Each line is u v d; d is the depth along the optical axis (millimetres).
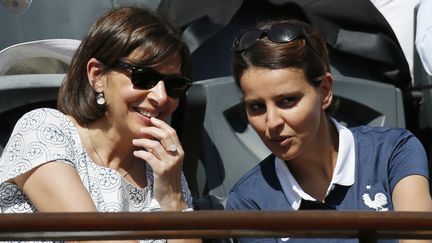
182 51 12555
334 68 17141
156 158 12289
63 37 16031
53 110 12555
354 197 12531
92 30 12453
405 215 8930
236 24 16906
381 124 16406
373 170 12609
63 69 15711
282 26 12352
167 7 16234
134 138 12453
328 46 17047
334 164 12727
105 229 8500
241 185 13070
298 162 12742
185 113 15164
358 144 12797
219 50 16719
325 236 9008
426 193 12328
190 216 8617
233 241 13586
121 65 12312
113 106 12422
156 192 12352
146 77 12320
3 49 15852
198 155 15398
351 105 16391
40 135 12195
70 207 11727
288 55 12148
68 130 12414
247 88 12336
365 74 17234
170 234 8758
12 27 15875
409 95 17359
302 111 12219
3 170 12172
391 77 17266
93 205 11820
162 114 12516
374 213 8922
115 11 12602
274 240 12664
